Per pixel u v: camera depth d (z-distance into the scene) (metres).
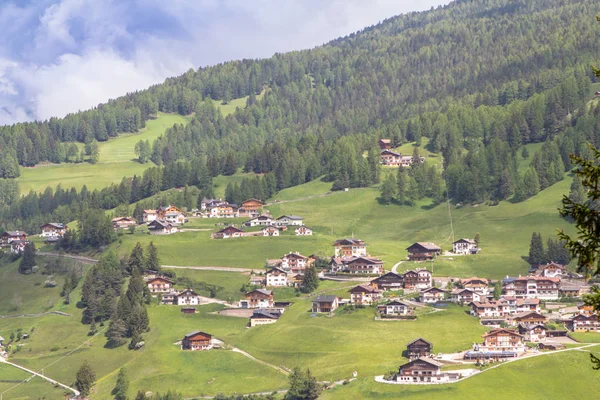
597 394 197.12
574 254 46.50
